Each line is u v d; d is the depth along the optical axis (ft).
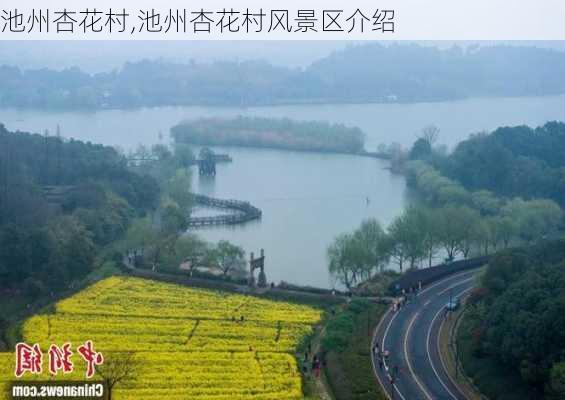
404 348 540.93
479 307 565.53
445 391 481.05
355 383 474.90
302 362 522.47
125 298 642.63
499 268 576.61
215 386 475.72
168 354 520.83
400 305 622.54
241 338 557.74
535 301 481.46
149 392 461.78
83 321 585.63
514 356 462.60
